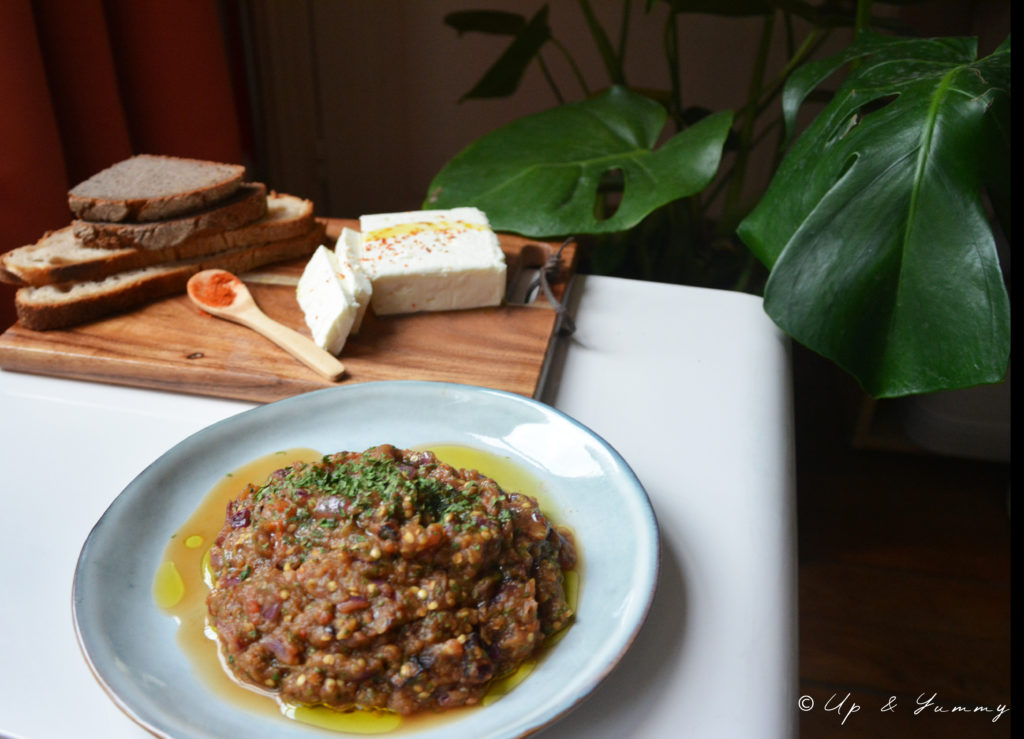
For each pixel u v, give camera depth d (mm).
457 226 722
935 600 978
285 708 395
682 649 436
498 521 423
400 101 1492
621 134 851
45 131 817
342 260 662
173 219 704
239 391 607
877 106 730
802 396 1294
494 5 1392
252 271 739
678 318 706
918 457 1176
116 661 388
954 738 837
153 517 476
